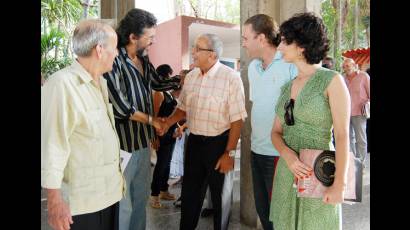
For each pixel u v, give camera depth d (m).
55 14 11.83
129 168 2.58
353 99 6.21
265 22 2.48
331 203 1.62
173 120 2.98
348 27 17.53
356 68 6.31
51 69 10.16
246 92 3.52
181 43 10.32
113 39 1.86
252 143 2.68
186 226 2.95
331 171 1.66
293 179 1.85
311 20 1.73
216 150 2.83
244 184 3.67
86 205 1.74
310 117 1.73
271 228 2.63
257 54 2.57
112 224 1.96
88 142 1.73
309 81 1.75
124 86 2.52
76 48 1.79
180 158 5.43
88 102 1.74
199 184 2.94
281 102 1.91
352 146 6.51
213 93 2.79
